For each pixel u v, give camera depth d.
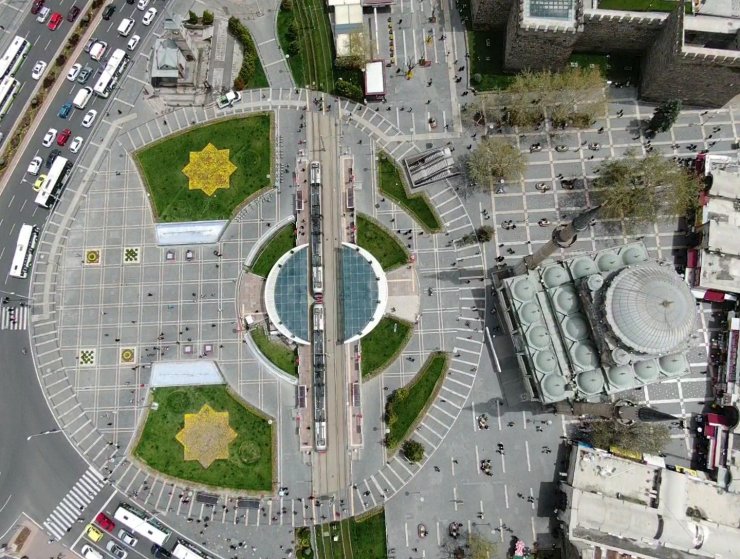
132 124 117.12
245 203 112.94
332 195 112.56
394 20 119.38
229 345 108.31
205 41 119.62
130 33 120.25
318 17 119.62
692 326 88.69
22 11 120.69
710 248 102.62
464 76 116.62
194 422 105.88
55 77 118.31
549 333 96.62
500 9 111.25
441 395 105.12
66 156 115.88
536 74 108.88
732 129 112.12
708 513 96.62
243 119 116.25
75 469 105.38
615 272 93.50
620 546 93.94
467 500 101.94
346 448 104.06
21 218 113.56
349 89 114.00
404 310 108.19
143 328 109.31
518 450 103.00
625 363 90.12
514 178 109.06
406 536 101.12
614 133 113.06
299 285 108.06
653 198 104.12
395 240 110.69
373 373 106.12
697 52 98.44
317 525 101.81
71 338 109.44
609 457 97.56
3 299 110.69
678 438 102.25
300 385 105.62
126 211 113.69
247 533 102.12
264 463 104.19
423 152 113.69
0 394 107.69
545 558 99.56
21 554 103.06
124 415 106.69
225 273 110.75
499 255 109.44
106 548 102.88
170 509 103.25
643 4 113.50
